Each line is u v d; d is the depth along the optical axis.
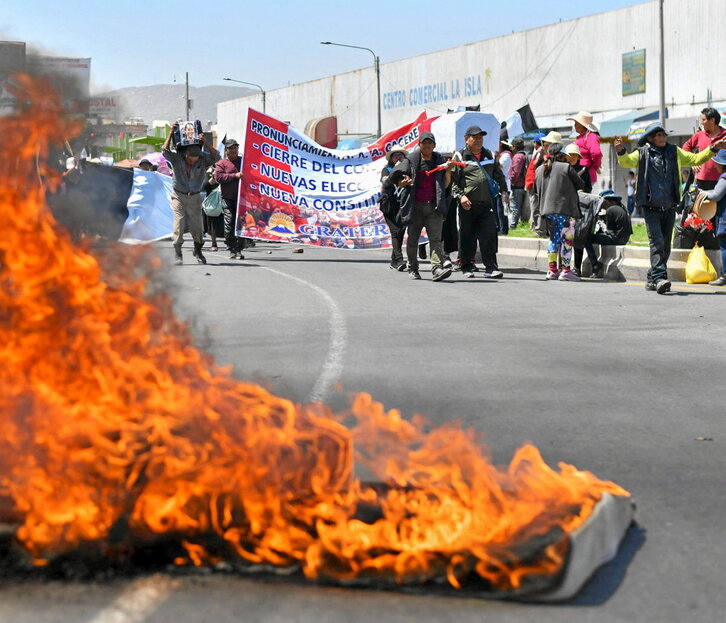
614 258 13.27
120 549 2.90
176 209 14.91
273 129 16.33
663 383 5.95
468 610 2.63
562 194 12.75
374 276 13.16
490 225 12.95
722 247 11.63
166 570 2.81
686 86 38.75
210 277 12.86
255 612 2.58
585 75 44.03
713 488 3.86
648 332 8.02
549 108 46.53
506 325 8.39
